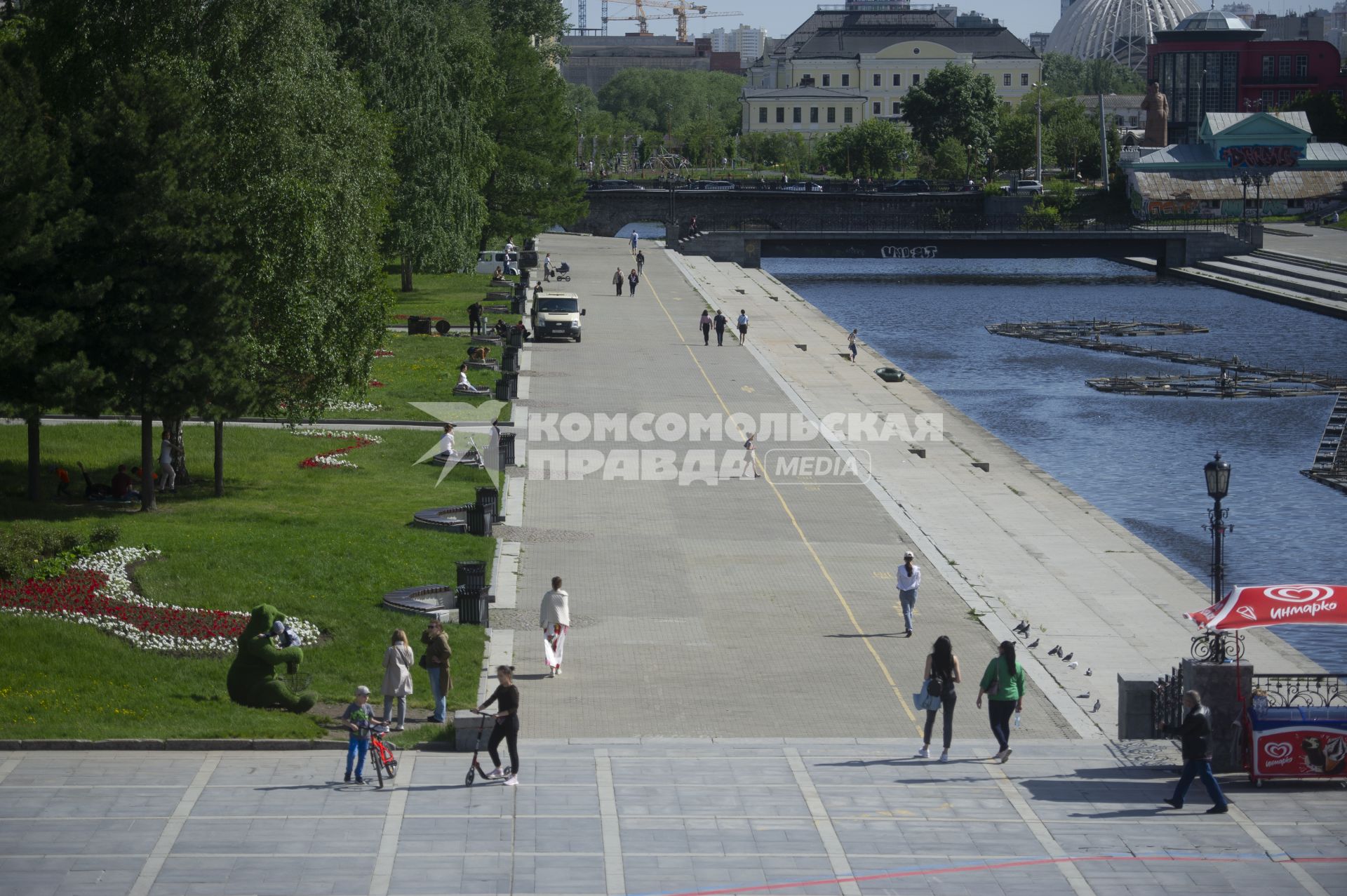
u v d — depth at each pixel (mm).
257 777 32281
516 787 31891
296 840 28594
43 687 37969
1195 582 55344
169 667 40125
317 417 65000
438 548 53500
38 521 52750
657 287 143625
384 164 72875
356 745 31906
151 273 52719
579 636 45656
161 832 28812
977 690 41500
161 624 42781
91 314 52938
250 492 61062
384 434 74250
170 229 52219
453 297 127000
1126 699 36000
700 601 49781
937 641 34344
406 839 28750
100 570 46719
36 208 49812
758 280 159375
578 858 27953
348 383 63750
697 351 105625
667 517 61000
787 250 195125
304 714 37500
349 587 47750
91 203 52562
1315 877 27406
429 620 45500
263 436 71062
